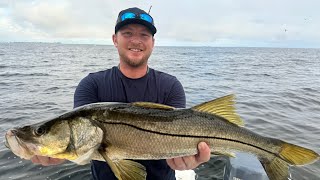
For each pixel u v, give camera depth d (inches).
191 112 26.0
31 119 91.9
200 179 52.6
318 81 207.5
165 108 25.8
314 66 393.1
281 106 113.5
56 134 24.7
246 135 26.7
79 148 24.8
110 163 24.0
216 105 26.5
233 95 26.6
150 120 25.3
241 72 267.1
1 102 116.3
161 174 31.6
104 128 24.8
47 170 54.7
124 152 25.4
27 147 24.8
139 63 32.0
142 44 31.9
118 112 25.1
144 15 31.9
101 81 32.4
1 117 93.3
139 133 25.1
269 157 27.2
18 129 25.1
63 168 55.5
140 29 32.0
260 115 96.6
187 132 25.5
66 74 232.4
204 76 221.1
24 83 174.6
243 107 108.7
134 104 25.7
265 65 394.9
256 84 181.0
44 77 207.8
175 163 26.4
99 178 31.4
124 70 32.7
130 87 32.3
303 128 83.8
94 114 24.9
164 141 25.4
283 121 90.4
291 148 26.8
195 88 155.8
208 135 25.8
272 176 26.9
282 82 196.1
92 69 286.0
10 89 151.1
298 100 127.5
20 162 57.1
